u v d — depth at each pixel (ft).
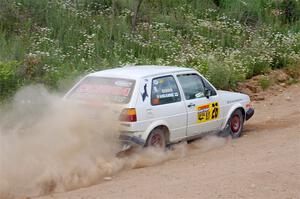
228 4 89.86
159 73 38.70
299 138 42.50
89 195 29.35
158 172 34.04
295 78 74.84
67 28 65.31
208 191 29.09
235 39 78.18
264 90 67.67
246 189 29.35
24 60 52.80
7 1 65.36
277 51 78.69
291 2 96.53
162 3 83.66
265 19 90.74
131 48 65.92
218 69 64.13
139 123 36.01
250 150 39.22
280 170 32.60
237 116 45.14
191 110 39.93
